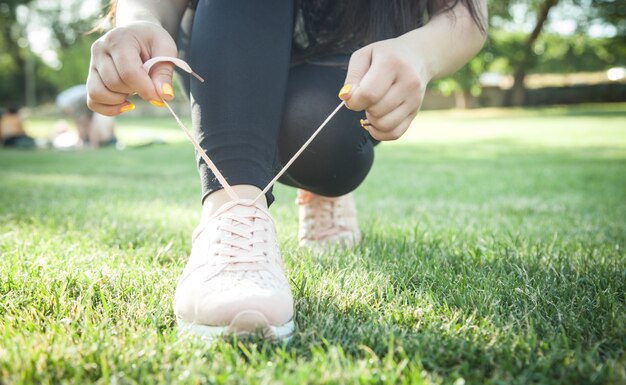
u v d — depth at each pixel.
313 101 1.20
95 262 1.42
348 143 1.23
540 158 6.75
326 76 1.25
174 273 1.31
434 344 0.89
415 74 0.94
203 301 0.93
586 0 24.75
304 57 1.32
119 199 2.91
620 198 3.33
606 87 30.39
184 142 10.55
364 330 0.94
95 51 0.93
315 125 1.19
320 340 0.91
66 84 33.03
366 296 1.12
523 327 0.99
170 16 1.15
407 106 0.96
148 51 0.95
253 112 1.03
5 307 1.05
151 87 0.90
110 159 6.95
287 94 1.23
